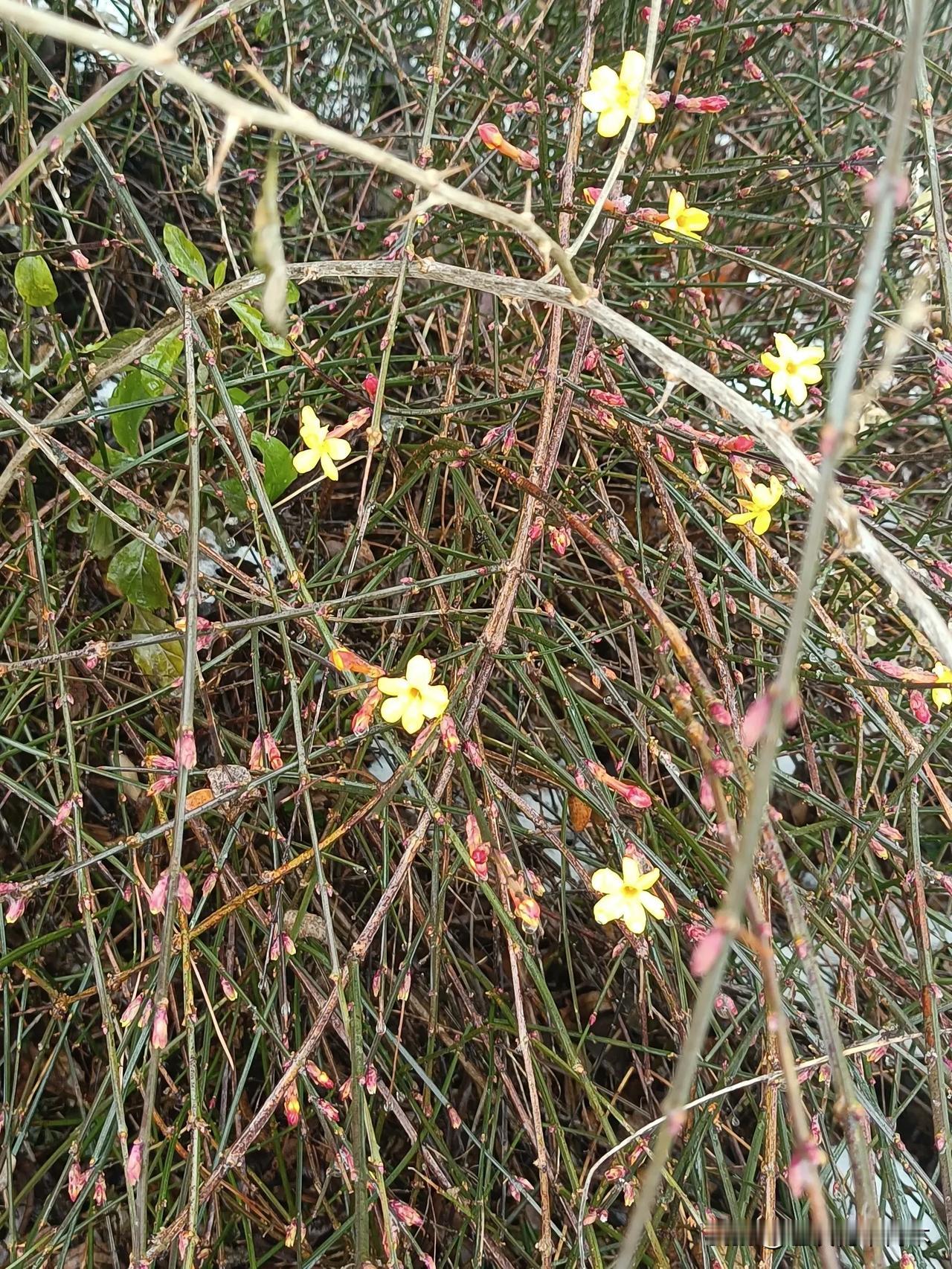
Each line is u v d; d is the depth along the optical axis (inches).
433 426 18.9
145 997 12.2
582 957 18.8
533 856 18.4
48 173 15.9
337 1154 13.1
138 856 15.9
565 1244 15.6
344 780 13.5
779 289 20.1
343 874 17.8
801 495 15.7
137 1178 10.7
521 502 19.5
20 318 18.2
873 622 19.2
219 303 14.3
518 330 20.4
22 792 14.2
